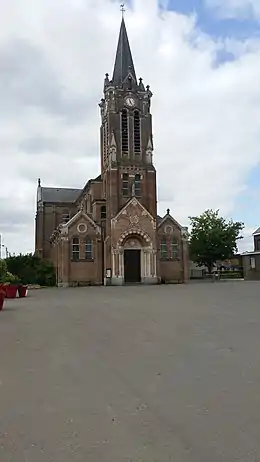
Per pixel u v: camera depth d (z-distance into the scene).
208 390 5.96
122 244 52.66
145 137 56.12
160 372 6.99
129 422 4.84
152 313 15.85
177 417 4.95
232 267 81.12
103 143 58.75
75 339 10.45
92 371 7.20
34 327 12.74
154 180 55.44
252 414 4.99
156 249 53.25
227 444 4.20
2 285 22.22
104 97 58.03
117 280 51.53
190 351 8.63
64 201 78.31
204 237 71.31
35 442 4.37
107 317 14.93
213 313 15.40
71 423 4.86
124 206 53.06
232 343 9.42
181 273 55.97
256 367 7.22
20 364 7.84
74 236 53.75
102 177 58.78
